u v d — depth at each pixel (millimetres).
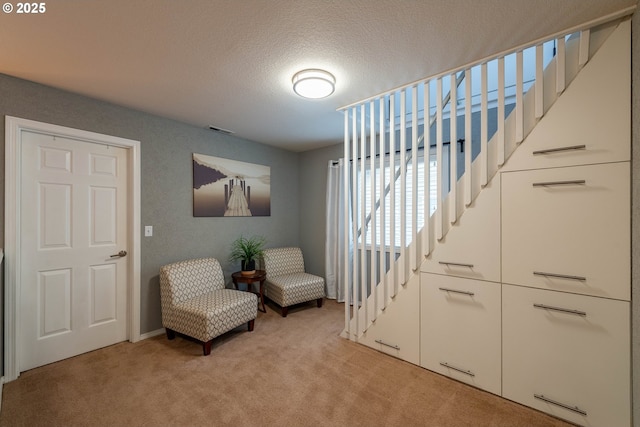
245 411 1714
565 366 1622
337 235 3957
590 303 1545
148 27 1535
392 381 2020
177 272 2768
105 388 1937
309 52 1799
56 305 2293
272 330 2939
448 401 1804
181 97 2438
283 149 4332
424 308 2184
